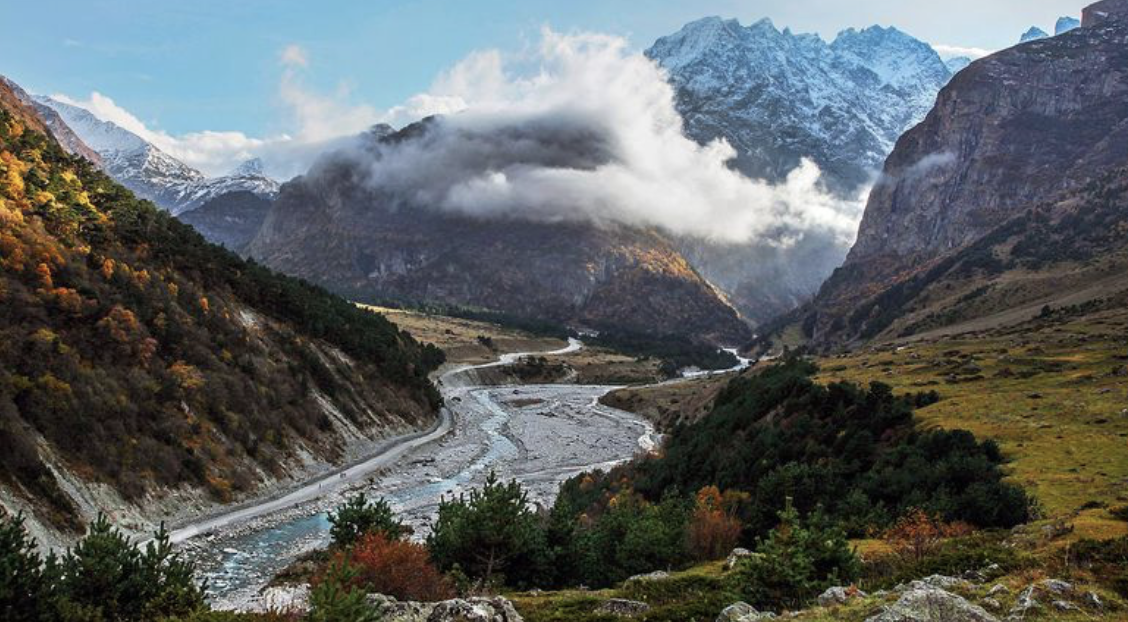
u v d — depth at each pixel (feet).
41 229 353.10
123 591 133.69
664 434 632.38
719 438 391.24
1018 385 367.04
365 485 378.94
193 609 121.39
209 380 365.40
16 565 123.54
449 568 167.73
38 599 123.44
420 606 114.11
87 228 388.37
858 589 110.63
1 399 255.09
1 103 533.14
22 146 443.73
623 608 126.52
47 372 284.00
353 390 504.02
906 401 350.02
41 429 264.52
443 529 177.27
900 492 217.56
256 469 350.64
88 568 132.26
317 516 318.86
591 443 576.61
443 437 536.83
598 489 376.07
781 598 118.11
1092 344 476.54
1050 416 284.41
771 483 223.71
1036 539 125.70
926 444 255.50
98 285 350.43
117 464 279.49
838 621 88.38
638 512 227.20
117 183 521.65
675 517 201.67
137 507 274.77
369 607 103.30
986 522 175.22
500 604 116.78
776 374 549.95
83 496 258.16
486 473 435.94
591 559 181.06
